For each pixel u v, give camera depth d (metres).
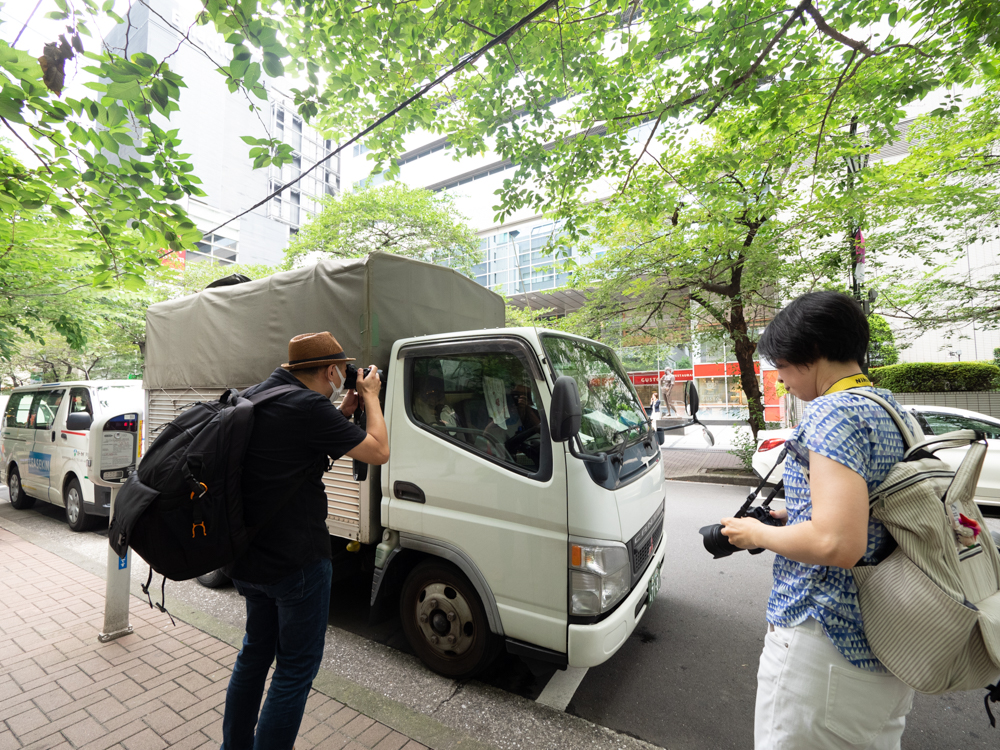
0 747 2.18
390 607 3.04
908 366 12.88
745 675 2.90
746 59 4.25
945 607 0.97
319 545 1.83
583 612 2.30
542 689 2.76
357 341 3.00
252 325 3.62
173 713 2.41
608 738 2.35
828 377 1.25
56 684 2.67
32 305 7.09
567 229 6.55
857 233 7.99
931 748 2.33
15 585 4.16
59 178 3.15
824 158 6.56
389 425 2.95
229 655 2.97
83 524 5.90
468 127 5.61
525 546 2.44
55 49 2.32
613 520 2.41
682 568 4.65
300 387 1.87
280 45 3.02
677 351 11.33
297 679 1.79
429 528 2.73
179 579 1.62
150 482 1.62
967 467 1.06
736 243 8.04
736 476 8.80
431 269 3.45
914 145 8.27
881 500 1.07
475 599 2.65
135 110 2.90
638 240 9.29
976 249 12.94
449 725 2.43
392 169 5.67
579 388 2.77
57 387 6.78
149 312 4.65
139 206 3.30
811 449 1.12
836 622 1.11
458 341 2.77
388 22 4.17
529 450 2.51
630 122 5.29
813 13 3.83
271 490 1.69
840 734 1.10
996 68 4.59
